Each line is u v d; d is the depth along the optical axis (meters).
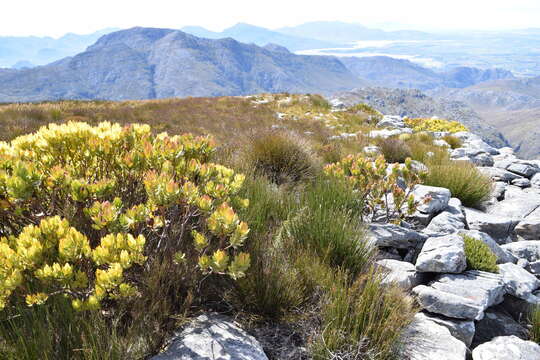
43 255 2.08
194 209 2.71
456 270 3.64
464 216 5.81
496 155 14.28
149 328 2.07
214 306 2.61
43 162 2.72
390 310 2.61
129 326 2.12
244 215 3.26
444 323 3.05
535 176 9.21
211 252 2.72
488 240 4.48
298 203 4.26
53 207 2.44
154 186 2.28
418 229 5.14
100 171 2.84
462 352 2.66
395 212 5.40
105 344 1.90
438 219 5.10
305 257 3.07
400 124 20.69
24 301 2.04
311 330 2.51
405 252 4.36
